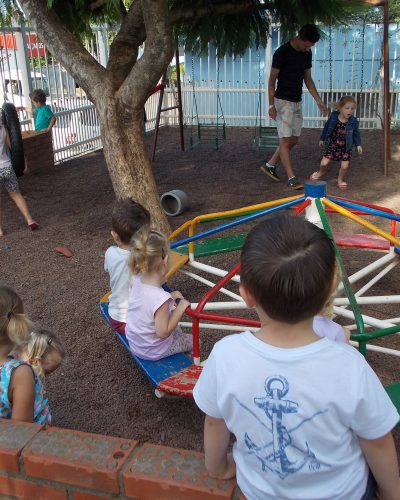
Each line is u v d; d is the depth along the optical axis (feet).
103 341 13.73
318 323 6.56
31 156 31.42
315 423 4.44
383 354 12.60
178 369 10.21
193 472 5.54
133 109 18.52
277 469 4.60
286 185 27.48
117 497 5.76
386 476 4.67
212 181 28.94
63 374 12.43
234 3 22.33
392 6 42.34
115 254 11.72
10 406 7.84
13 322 7.84
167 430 10.53
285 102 25.53
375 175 28.73
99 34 37.52
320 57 41.57
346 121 25.43
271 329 4.71
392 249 13.89
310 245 4.57
